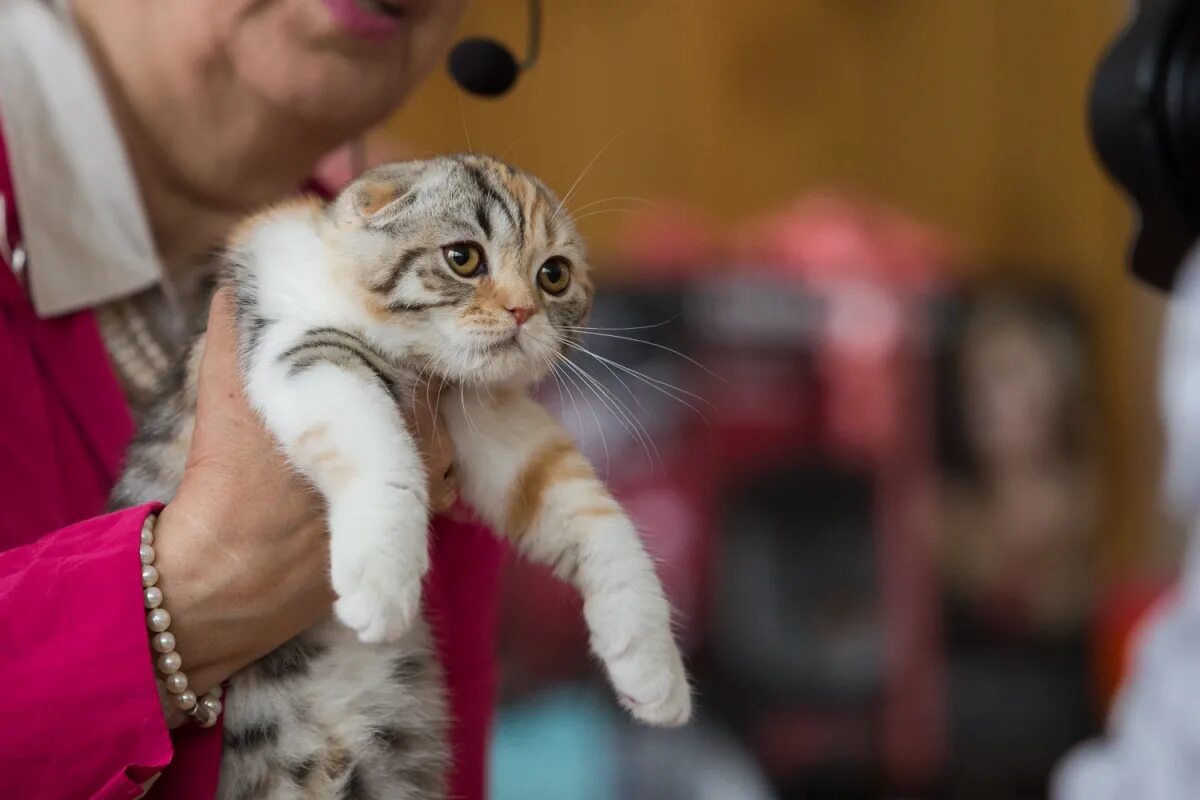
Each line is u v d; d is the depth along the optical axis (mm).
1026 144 5082
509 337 1959
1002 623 4285
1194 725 1903
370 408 1762
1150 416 4891
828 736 4004
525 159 4797
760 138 5082
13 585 1521
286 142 2213
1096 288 4945
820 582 4027
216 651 1643
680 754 3775
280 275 1937
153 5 2041
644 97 4973
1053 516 4379
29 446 1840
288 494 1686
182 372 1966
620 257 4512
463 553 2129
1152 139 1735
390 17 2082
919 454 4199
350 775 1854
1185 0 1722
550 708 3803
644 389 3877
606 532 1974
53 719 1471
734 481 3975
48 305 1916
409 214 1938
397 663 1910
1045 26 5059
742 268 4254
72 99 2010
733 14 5031
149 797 1673
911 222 4863
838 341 4137
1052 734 4145
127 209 2027
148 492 1891
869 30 5105
